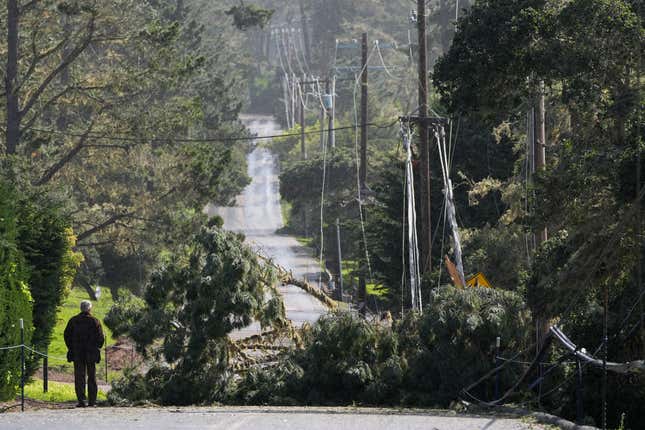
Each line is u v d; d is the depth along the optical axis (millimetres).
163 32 123500
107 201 146125
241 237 54906
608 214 54156
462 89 60875
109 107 124875
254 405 51125
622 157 53375
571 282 53938
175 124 126188
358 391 51781
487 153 118188
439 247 117312
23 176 84938
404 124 90500
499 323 50812
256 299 55000
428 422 37969
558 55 55406
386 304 134375
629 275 53156
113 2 120312
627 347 50719
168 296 54406
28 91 125938
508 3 57688
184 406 49531
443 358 50906
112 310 54844
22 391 47156
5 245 55281
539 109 70625
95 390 48438
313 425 36812
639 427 48844
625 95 53656
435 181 118688
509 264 98250
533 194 62031
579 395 39281
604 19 53844
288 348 56031
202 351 52531
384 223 122188
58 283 67375
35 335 64562
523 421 38656
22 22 119188
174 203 132250
